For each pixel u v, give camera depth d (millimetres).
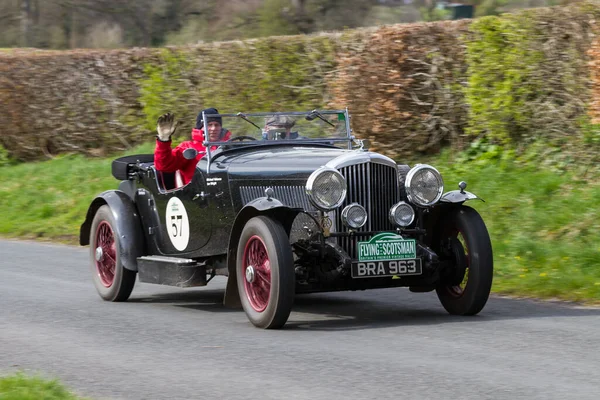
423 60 19516
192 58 25109
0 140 28031
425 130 19734
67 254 17719
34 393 7273
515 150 18359
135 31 49500
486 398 7227
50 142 27984
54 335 10250
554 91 17609
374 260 10336
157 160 11875
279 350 9172
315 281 10547
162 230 12555
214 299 13117
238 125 11969
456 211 10867
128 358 9008
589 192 15695
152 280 12148
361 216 10422
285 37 22672
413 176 10625
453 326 10242
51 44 50781
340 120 12398
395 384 7703
